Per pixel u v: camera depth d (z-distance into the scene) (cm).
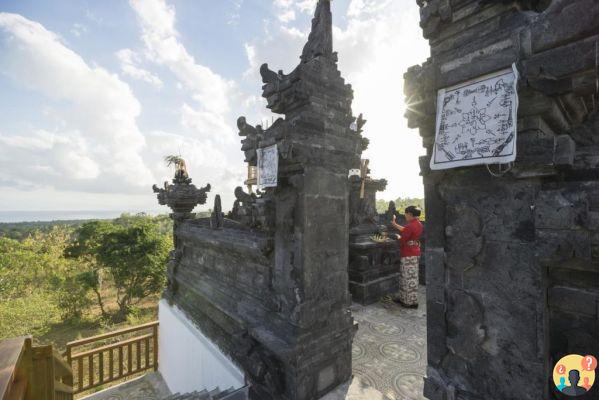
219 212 707
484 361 237
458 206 250
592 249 183
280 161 432
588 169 201
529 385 213
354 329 489
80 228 2966
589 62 167
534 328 210
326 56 439
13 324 1819
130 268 2586
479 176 237
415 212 782
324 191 441
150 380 921
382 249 902
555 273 213
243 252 560
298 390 405
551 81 186
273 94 457
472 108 228
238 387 541
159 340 973
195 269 830
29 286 2889
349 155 476
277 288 470
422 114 266
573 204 189
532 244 210
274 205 473
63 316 2622
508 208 221
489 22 220
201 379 678
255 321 503
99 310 2900
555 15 182
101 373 877
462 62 233
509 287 222
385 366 519
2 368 184
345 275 480
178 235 933
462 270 248
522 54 197
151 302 3084
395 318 721
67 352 834
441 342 264
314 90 419
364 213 906
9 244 3134
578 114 217
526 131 207
